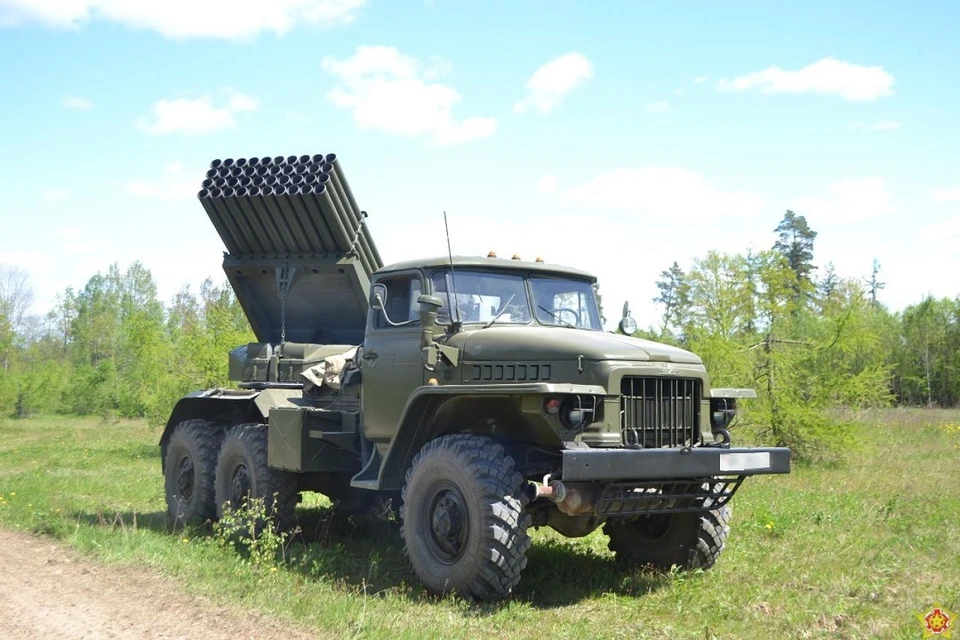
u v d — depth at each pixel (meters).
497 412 6.34
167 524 9.19
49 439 22.44
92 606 5.46
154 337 24.48
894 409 29.91
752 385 15.05
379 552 7.79
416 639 4.82
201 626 5.03
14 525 8.48
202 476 9.05
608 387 5.88
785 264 16.66
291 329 9.60
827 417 14.83
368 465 7.16
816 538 7.96
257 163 8.81
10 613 5.29
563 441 5.78
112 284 61.50
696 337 15.79
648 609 5.82
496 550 5.71
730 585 6.30
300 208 8.49
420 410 6.44
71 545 7.43
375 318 7.29
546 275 7.31
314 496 11.03
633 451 5.71
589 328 7.40
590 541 8.14
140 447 18.78
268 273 9.20
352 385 7.95
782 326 15.98
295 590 6.10
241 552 7.67
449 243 6.83
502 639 5.02
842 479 12.22
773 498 10.17
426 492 6.24
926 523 8.61
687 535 6.78
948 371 33.91
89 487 11.91
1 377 34.44
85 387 35.41
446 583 5.96
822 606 5.69
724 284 16.25
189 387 19.62
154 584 6.06
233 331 19.38
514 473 5.89
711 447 6.27
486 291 6.96
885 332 34.53
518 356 6.25
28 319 77.25
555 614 5.71
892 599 5.86
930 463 14.36
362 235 8.75
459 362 6.54
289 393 8.61
